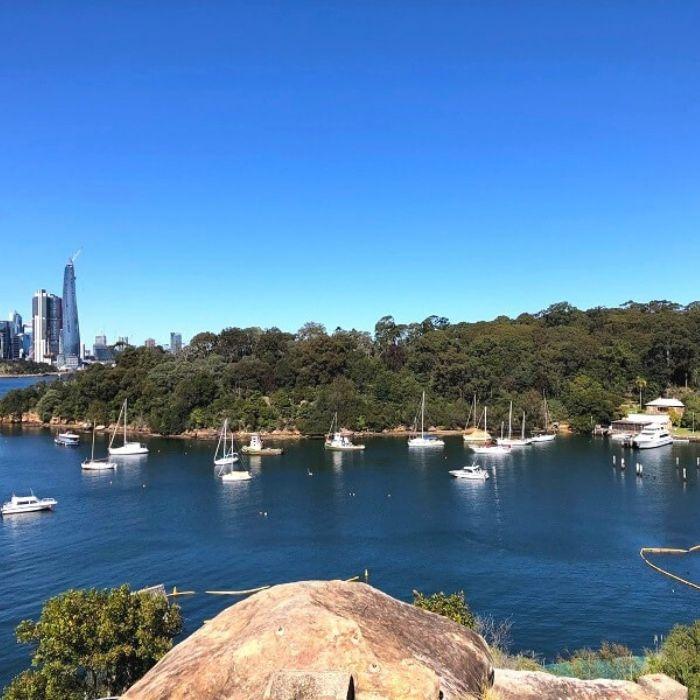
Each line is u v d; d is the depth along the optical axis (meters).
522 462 127.94
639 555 66.88
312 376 184.62
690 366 188.00
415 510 87.56
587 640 46.94
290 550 69.75
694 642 24.27
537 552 68.12
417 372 193.62
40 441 161.12
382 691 9.63
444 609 36.97
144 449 139.50
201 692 9.75
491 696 11.49
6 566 64.56
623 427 167.00
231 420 165.00
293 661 9.92
